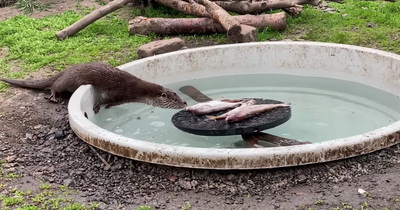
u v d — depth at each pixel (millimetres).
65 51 4438
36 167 3227
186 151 3020
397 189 2930
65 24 4930
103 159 3223
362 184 2977
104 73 3693
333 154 3033
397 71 3742
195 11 4754
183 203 2932
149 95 3725
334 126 3480
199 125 3377
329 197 2914
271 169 3045
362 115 3578
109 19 5066
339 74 3969
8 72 4152
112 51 4434
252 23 4660
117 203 2951
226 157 2992
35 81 3916
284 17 4641
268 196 2949
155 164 3127
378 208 2838
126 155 3117
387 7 5047
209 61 4055
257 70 4090
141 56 4281
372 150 3090
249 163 2992
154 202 2945
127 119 3648
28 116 3662
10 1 5582
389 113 3588
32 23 4949
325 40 4469
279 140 3283
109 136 3164
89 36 4715
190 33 4711
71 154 3318
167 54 3998
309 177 3033
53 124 3588
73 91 3746
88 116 3617
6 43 4590
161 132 3486
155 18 4727
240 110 3389
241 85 3973
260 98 3789
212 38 4648
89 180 3119
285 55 4051
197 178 3057
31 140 3461
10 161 3266
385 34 4523
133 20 4738
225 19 4434
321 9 5141
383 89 3818
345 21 4785
